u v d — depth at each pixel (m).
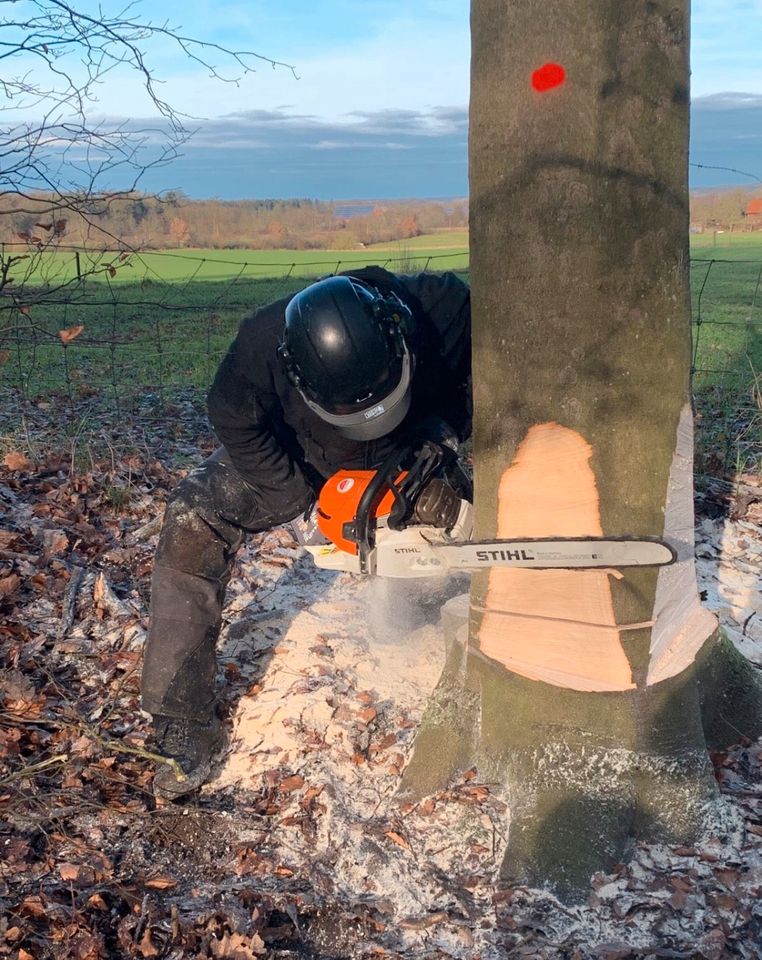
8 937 2.24
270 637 3.51
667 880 2.40
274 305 2.52
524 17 2.08
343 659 3.31
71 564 4.14
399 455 2.50
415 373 2.56
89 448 5.45
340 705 3.05
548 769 2.54
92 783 2.82
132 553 4.32
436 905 2.39
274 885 2.45
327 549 2.73
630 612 2.43
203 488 2.76
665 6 2.07
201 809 2.70
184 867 2.55
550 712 2.54
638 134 2.10
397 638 3.47
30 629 3.62
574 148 2.11
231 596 3.90
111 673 3.37
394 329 2.32
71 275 7.03
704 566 4.25
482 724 2.71
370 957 2.25
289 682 3.17
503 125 2.17
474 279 2.36
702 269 22.22
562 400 2.28
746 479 5.34
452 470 2.64
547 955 2.21
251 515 2.79
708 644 2.78
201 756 2.79
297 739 2.90
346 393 2.28
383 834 2.58
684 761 2.55
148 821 2.68
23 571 4.02
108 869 2.51
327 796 2.68
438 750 2.75
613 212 2.13
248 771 2.84
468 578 3.49
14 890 2.42
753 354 9.94
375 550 2.54
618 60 2.05
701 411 6.73
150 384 8.48
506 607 2.55
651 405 2.29
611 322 2.21
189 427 6.77
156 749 2.79
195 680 2.78
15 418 6.57
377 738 2.95
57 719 3.07
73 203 4.34
